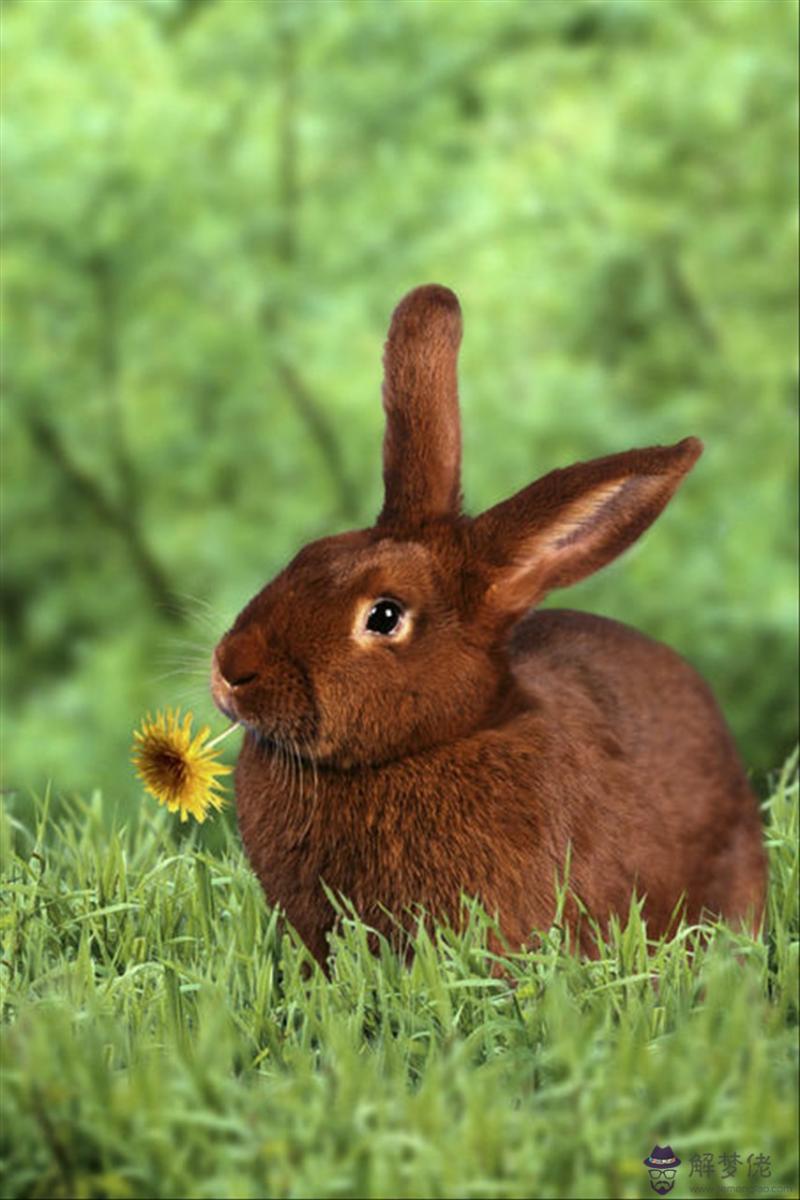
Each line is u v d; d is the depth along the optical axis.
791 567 16.62
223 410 18.94
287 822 7.27
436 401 7.47
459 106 18.86
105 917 7.64
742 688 17.08
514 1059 6.28
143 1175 5.63
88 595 19.58
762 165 17.89
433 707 7.05
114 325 18.58
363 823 7.15
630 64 18.12
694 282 18.30
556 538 7.15
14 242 17.64
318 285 18.23
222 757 14.02
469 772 7.11
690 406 17.77
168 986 6.95
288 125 18.34
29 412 19.05
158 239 17.97
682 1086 5.79
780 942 7.23
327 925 7.30
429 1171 5.54
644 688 7.85
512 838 7.10
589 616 8.23
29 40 17.62
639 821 7.45
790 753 16.42
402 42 18.22
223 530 18.72
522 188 17.61
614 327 18.92
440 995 6.63
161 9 17.42
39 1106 5.70
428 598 7.05
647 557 16.75
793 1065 6.00
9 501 19.73
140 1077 5.80
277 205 18.45
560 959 6.82
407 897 7.16
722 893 7.85
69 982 7.05
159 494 19.69
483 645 7.13
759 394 18.08
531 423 17.52
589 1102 5.70
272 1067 6.53
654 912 7.51
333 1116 5.77
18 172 17.08
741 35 17.56
